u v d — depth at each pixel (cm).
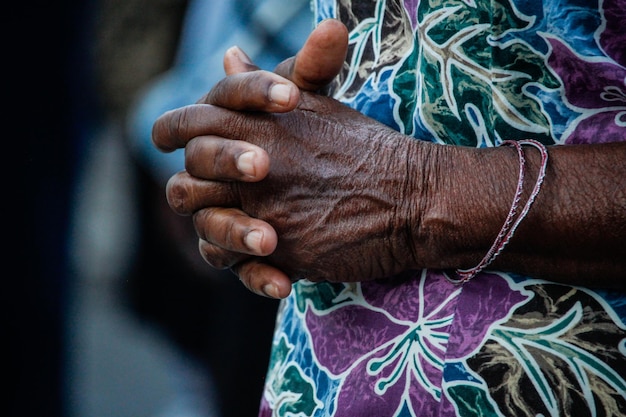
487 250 179
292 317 221
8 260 471
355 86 208
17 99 455
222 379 448
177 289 493
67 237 495
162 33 511
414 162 184
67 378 514
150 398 705
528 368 175
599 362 172
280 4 381
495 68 181
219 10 402
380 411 189
